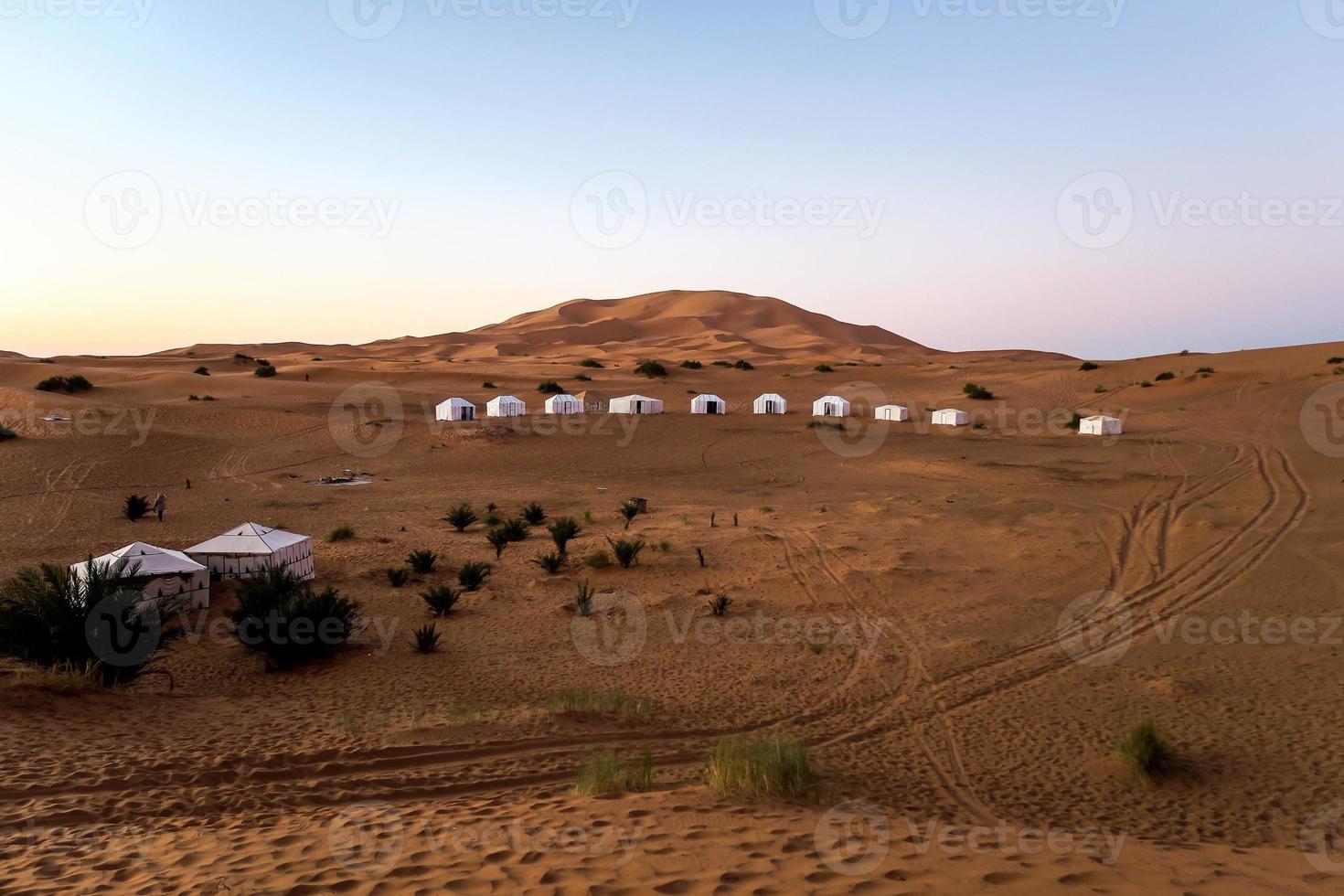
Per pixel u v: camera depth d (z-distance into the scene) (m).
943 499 35.75
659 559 24.88
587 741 10.45
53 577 12.75
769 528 29.94
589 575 23.16
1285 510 29.75
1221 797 9.37
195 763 8.79
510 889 4.61
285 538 21.30
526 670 14.66
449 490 41.47
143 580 17.19
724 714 12.23
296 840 5.91
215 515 33.12
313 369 100.12
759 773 7.58
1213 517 28.81
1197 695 12.98
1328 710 12.12
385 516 34.00
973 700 13.10
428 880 4.82
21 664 12.01
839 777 9.49
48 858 5.72
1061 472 42.25
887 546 26.06
